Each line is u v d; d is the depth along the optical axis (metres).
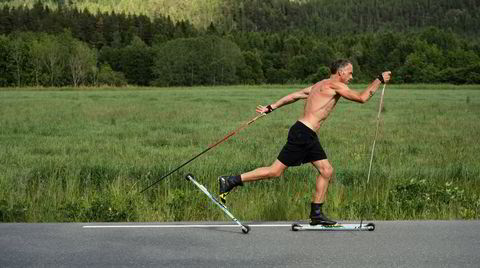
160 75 119.44
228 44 119.94
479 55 153.00
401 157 13.93
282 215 7.76
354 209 7.89
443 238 6.10
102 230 6.46
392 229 6.54
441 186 9.24
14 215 7.58
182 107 35.34
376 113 30.48
